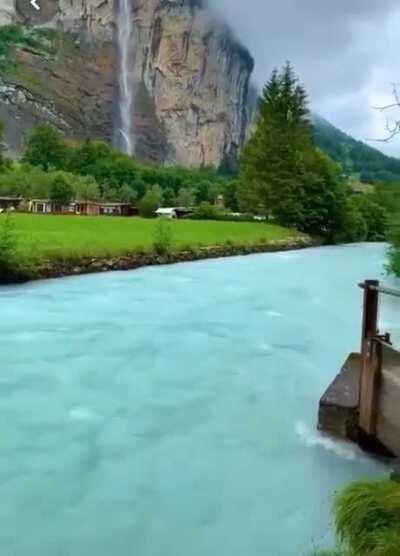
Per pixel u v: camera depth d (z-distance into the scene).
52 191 77.81
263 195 68.50
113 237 35.06
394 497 4.41
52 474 7.04
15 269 23.39
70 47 193.88
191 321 16.64
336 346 13.89
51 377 10.88
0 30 187.38
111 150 129.62
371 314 7.38
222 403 9.63
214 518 6.20
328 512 6.29
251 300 21.03
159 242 34.12
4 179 81.00
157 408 9.34
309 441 7.98
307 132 72.00
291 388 10.50
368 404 7.39
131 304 19.42
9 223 25.39
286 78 71.25
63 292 21.70
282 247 51.50
